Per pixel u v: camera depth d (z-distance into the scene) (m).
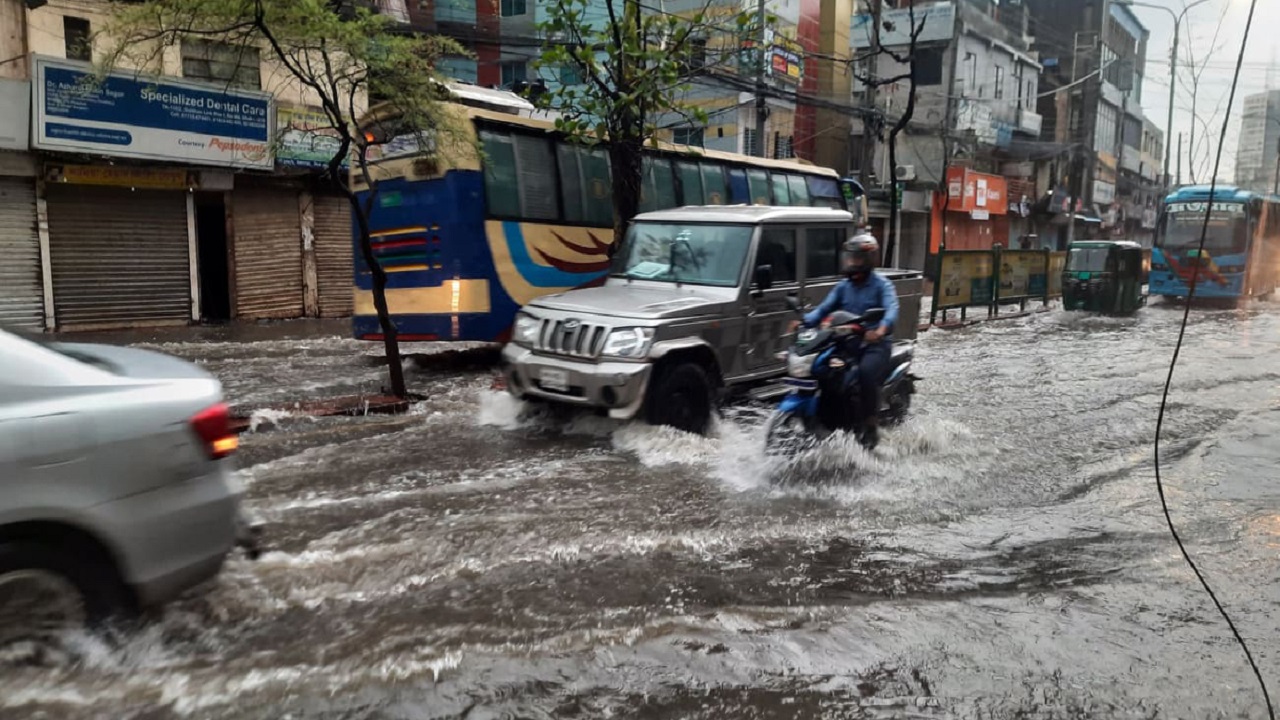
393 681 3.17
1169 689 3.25
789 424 6.15
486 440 7.24
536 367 7.03
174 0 7.70
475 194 10.61
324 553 4.50
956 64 33.56
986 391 10.16
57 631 3.01
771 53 24.19
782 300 7.96
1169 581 4.34
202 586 3.85
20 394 2.93
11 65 13.55
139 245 15.45
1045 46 43.88
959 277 19.75
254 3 7.64
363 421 8.03
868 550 4.75
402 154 10.88
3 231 13.86
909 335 8.96
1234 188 24.69
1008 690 3.23
